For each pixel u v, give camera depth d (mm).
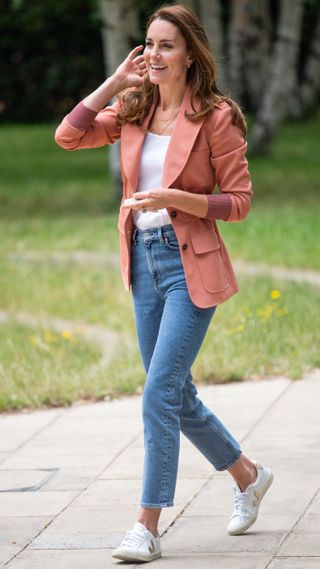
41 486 11234
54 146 63438
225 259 9375
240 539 9445
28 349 18562
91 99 9414
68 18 73438
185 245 9086
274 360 15992
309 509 10102
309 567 8688
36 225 35844
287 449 12008
